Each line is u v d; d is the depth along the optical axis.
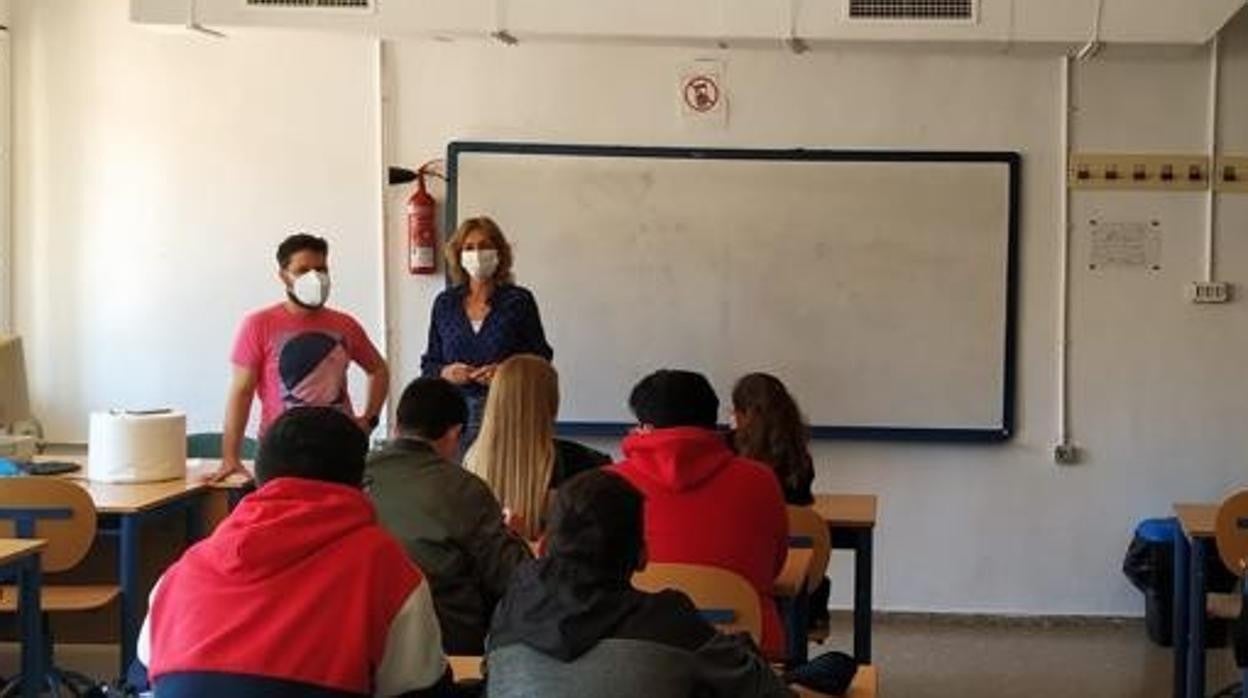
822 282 5.50
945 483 5.56
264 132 5.65
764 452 3.76
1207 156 5.41
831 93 5.48
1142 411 5.48
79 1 5.68
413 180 5.60
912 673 4.85
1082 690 4.66
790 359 5.52
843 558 5.62
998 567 5.56
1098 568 5.53
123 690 3.00
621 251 5.54
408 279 5.64
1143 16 4.82
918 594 5.60
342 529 2.09
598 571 1.91
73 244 5.73
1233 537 3.94
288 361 4.31
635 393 3.13
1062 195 5.45
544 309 5.57
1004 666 4.95
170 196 5.69
